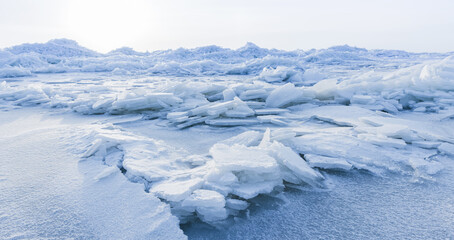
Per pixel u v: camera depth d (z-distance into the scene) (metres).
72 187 3.79
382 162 5.09
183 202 3.48
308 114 9.26
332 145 5.75
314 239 3.08
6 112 10.81
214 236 3.23
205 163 5.04
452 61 13.01
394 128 6.27
